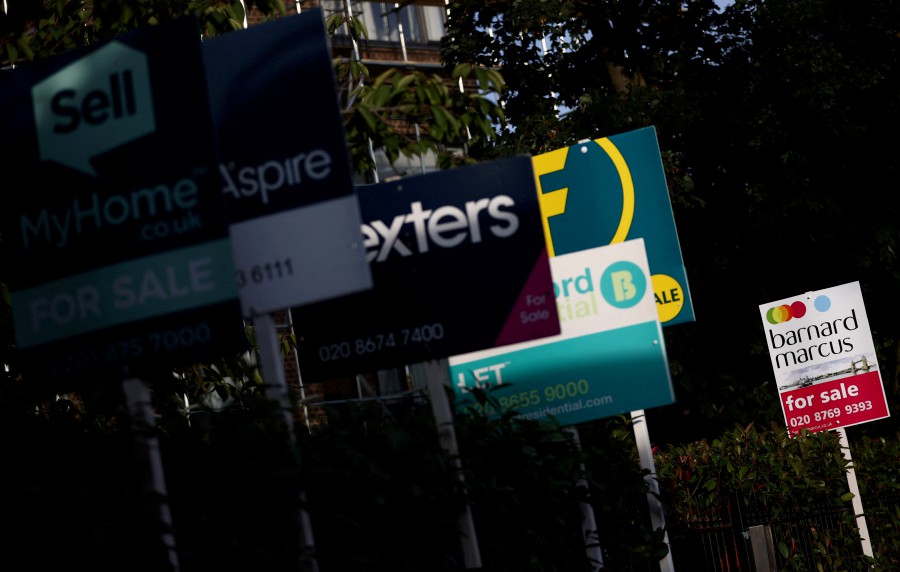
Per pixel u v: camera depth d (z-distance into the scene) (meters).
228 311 7.96
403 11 30.86
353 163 12.31
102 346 8.20
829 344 20.61
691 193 36.53
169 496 8.02
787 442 19.09
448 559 9.59
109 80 8.27
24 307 8.36
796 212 37.88
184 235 8.07
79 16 13.38
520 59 35.09
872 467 21.88
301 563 8.24
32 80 8.42
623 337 12.12
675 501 17.45
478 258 10.61
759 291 38.88
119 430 8.24
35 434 8.04
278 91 8.93
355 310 10.80
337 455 8.86
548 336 10.44
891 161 37.59
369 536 8.90
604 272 12.21
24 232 8.38
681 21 36.56
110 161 8.23
